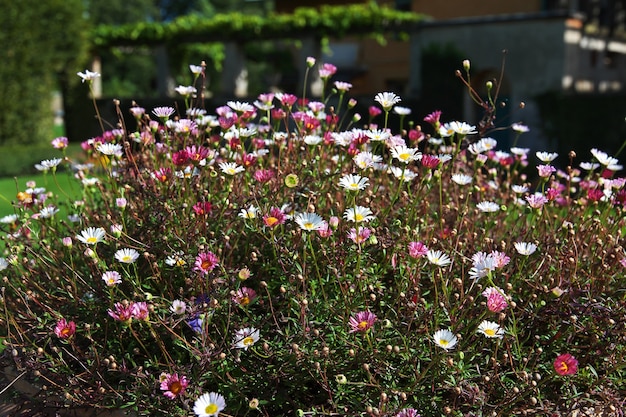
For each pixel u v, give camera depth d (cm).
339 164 239
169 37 1405
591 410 182
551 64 1074
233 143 239
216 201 234
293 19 1229
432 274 185
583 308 190
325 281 199
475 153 254
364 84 1856
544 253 215
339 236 208
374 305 204
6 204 654
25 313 215
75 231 243
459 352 170
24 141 1160
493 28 1122
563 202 269
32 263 243
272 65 2317
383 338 188
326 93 1212
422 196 239
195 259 198
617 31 1330
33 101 1161
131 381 195
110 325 207
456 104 1169
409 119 1138
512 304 172
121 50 1544
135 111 275
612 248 215
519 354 182
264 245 211
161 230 213
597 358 193
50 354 207
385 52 1809
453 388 170
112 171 269
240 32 1320
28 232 262
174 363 187
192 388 175
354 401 175
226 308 195
